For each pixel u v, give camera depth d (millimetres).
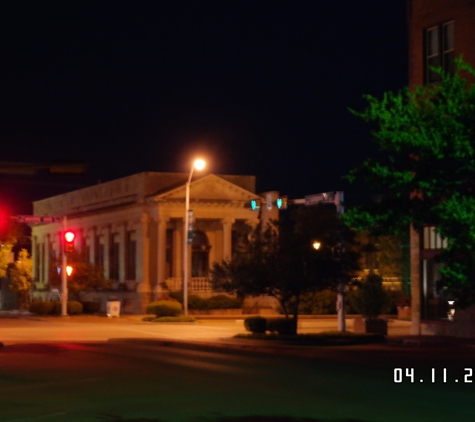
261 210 66625
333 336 32656
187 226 52875
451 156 21875
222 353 26547
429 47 33906
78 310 61312
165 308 54531
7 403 15188
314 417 13445
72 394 16281
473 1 31688
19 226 72375
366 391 16766
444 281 22391
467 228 21484
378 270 55031
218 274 34438
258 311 63156
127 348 28953
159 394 16219
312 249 32719
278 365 22078
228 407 14555
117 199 69875
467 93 22656
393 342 32094
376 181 22922
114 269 71188
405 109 23078
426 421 13078
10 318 56906
